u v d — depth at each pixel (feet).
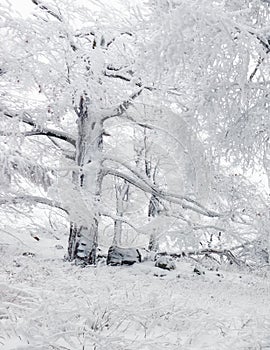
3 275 28.66
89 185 56.59
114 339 16.03
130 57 56.54
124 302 22.63
